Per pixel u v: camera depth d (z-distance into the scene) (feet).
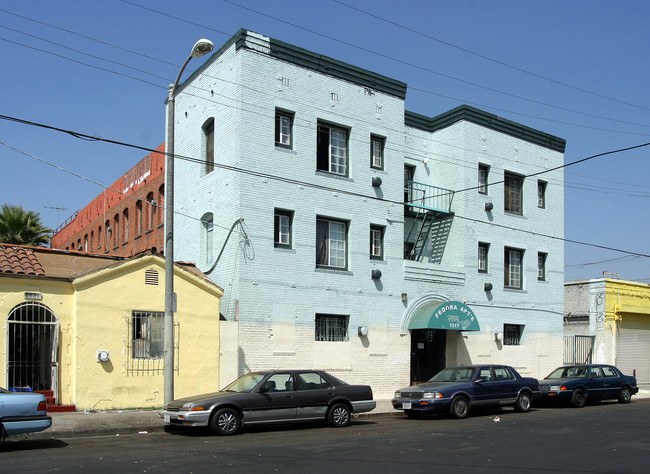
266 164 70.59
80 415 54.65
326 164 76.23
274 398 50.24
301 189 73.00
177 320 62.75
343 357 74.18
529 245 96.73
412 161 90.38
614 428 53.62
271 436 47.73
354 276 76.18
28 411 40.01
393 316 79.20
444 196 90.38
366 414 63.36
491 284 89.97
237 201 68.69
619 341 110.73
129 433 49.08
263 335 68.33
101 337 58.85
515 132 96.63
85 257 65.62
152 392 61.00
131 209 112.37
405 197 89.15
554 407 74.79
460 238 88.07
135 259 61.11
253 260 68.64
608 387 77.87
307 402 51.72
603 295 108.78
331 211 75.00
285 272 70.69
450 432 50.52
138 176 109.70
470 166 89.76
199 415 47.24
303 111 74.13
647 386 110.83
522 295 94.94
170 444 43.32
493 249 91.76
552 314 99.04
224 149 71.82
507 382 65.98
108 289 59.67
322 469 34.42
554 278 100.12
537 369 95.66
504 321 92.02
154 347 61.72
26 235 113.80
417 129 91.81
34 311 57.57
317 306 72.64
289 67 73.67
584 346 107.34
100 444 43.50
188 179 79.46
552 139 101.91
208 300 64.69
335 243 76.02
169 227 54.90
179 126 82.58
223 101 72.74
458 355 86.48
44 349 57.47
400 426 54.75
